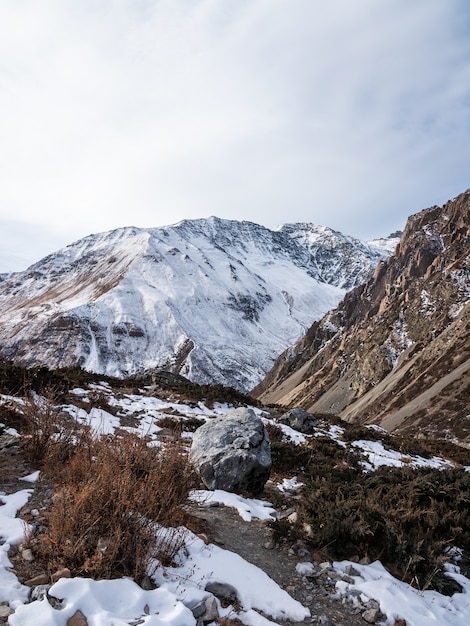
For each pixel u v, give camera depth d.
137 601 3.67
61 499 4.67
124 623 3.31
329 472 9.64
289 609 4.25
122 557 4.20
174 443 8.04
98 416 12.02
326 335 181.75
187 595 4.00
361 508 6.32
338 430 20.34
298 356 185.88
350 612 4.43
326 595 4.69
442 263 110.06
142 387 21.62
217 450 8.17
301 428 17.67
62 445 7.03
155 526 4.94
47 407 7.88
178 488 6.27
